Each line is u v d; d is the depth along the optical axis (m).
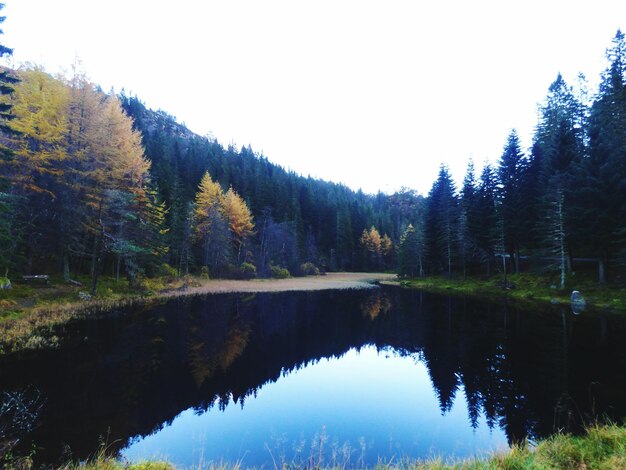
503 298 34.12
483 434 8.86
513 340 18.09
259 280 55.38
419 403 11.00
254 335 20.08
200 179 76.62
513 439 8.47
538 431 8.76
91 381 11.79
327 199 109.75
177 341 17.58
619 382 11.91
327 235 97.19
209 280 48.31
